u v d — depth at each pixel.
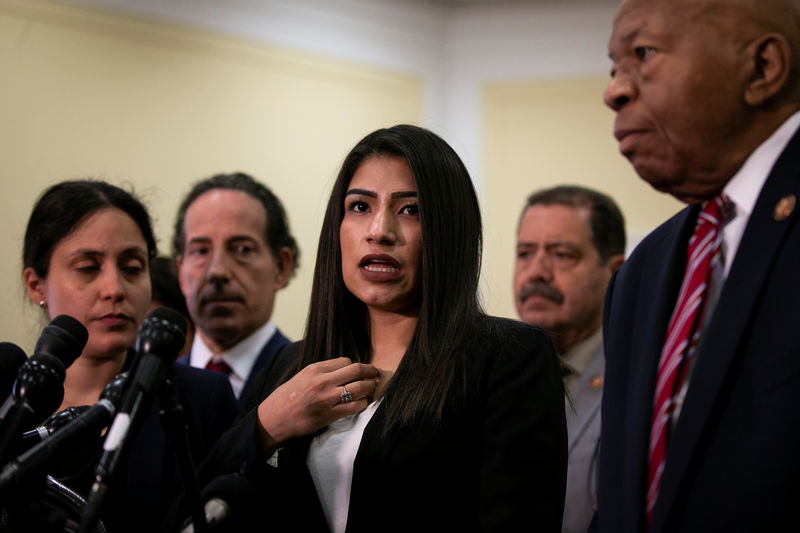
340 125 4.25
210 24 3.97
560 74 4.48
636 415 1.31
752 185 1.27
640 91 1.32
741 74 1.25
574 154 4.43
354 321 1.71
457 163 1.68
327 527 1.51
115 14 3.76
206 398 1.96
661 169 1.34
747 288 1.19
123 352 1.94
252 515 1.45
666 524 1.17
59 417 1.35
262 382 1.78
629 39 1.33
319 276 1.72
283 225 2.78
